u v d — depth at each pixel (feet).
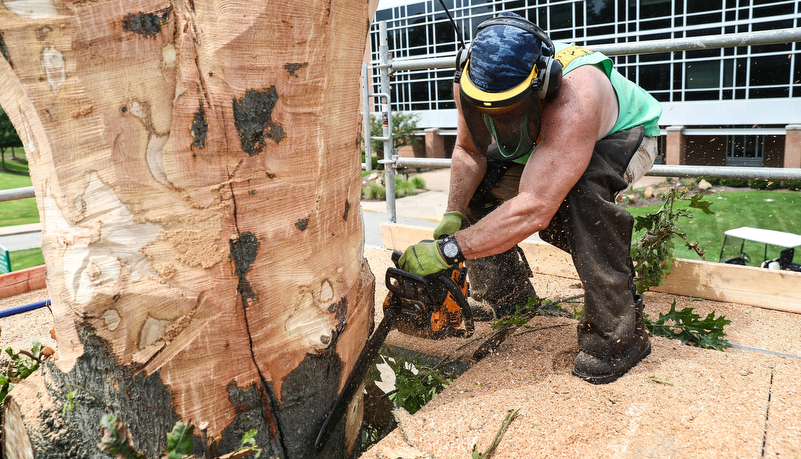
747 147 63.93
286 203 4.93
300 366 5.31
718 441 5.29
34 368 6.49
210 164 4.52
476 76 6.15
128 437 4.00
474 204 8.39
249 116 4.55
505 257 8.80
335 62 5.13
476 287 9.15
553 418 5.79
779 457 5.03
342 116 5.39
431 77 84.28
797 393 6.09
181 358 4.67
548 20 70.85
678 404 5.95
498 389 6.52
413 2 80.79
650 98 8.18
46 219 4.71
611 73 7.12
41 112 4.22
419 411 6.14
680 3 62.85
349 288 5.78
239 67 4.40
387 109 14.73
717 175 10.51
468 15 77.56
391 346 8.91
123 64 4.17
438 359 8.43
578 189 6.40
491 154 7.93
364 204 69.46
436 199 71.51
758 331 8.41
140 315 4.55
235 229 4.71
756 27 60.29
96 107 4.23
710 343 7.81
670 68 65.41
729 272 9.75
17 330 10.08
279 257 4.98
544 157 6.21
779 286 9.29
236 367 4.94
